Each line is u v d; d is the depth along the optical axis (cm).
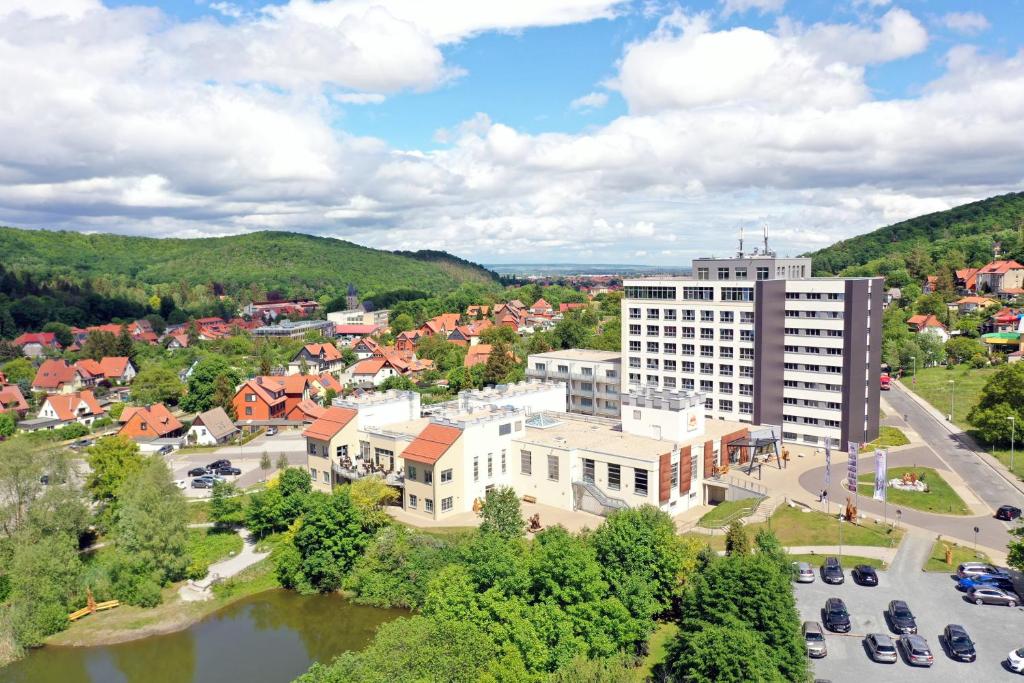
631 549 6981
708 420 12112
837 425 12600
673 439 10381
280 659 7394
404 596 8325
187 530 9512
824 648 6172
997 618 6744
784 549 8356
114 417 17850
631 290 14825
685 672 5684
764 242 14225
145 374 19712
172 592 8875
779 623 5716
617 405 15250
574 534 8900
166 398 19500
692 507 10269
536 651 5944
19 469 9150
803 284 12800
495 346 19662
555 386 13050
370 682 5356
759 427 11600
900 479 10575
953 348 19312
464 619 6331
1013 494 9925
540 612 6256
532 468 10494
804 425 13012
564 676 5500
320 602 8612
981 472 10931
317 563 8762
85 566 9138
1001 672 5884
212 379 19075
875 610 6950
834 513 9381
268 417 16950
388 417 11744
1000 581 7219
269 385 17512
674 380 14262
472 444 10138
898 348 19538
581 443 10375
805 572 7556
